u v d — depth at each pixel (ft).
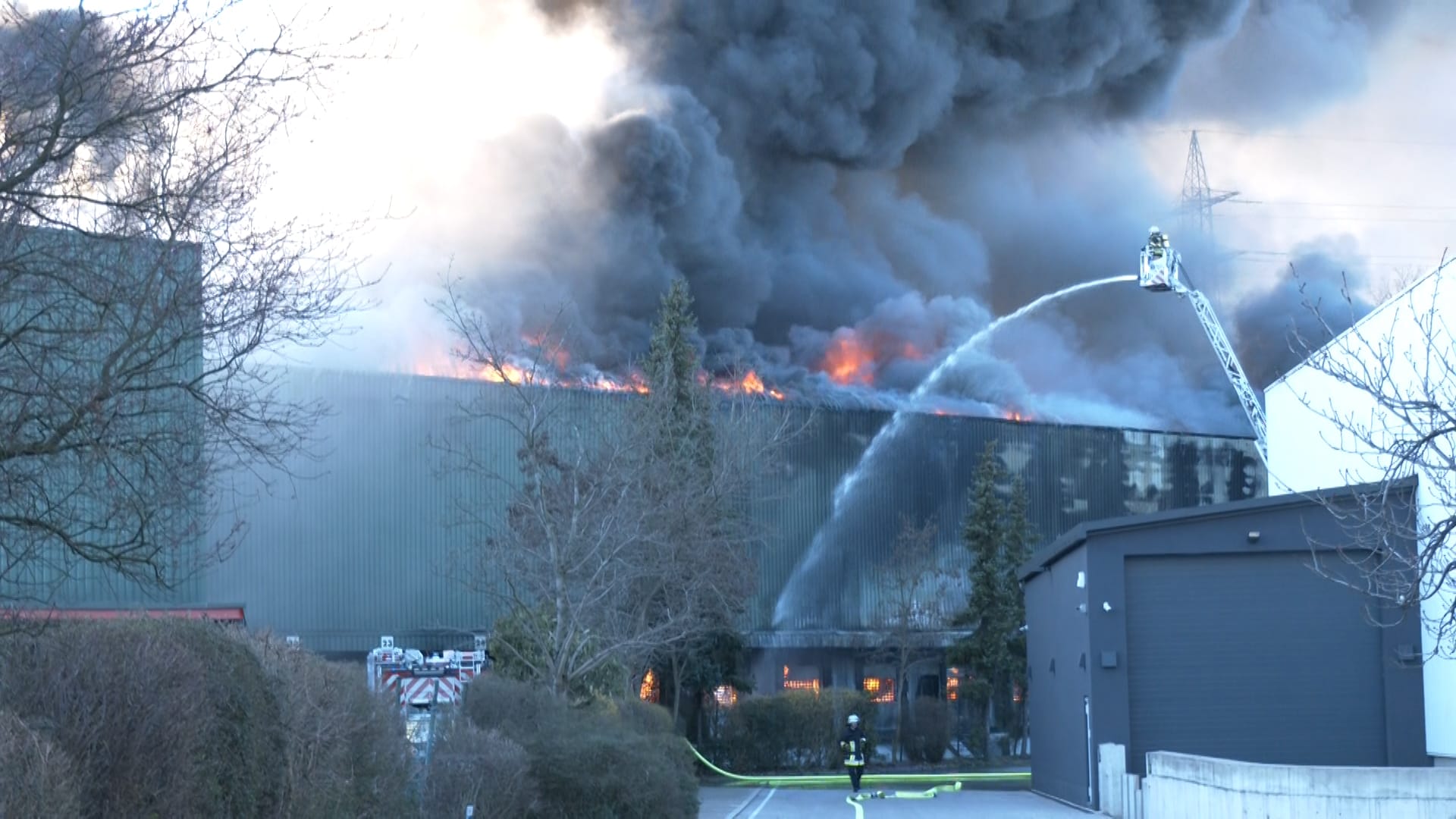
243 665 29.37
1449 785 52.70
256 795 28.25
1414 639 75.72
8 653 23.30
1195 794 60.75
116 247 24.66
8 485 23.07
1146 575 78.69
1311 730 76.69
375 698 39.68
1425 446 34.53
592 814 51.16
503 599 71.51
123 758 23.25
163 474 24.84
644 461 72.23
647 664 95.14
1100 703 77.05
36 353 23.50
